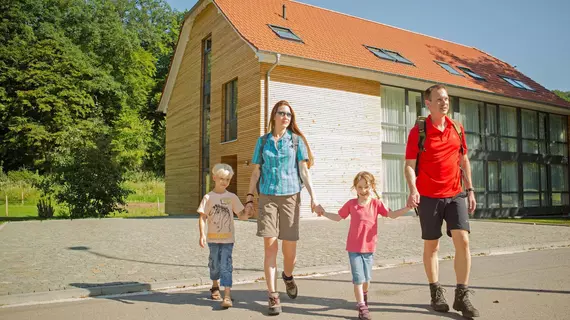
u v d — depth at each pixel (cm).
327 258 698
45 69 4084
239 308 426
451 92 1933
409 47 2133
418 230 1130
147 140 4522
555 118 2484
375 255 721
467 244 398
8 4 4081
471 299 449
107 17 4569
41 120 4025
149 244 852
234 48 1667
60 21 4441
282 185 430
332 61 1571
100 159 1670
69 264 642
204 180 1931
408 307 423
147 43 5194
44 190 1716
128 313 409
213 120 1819
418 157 420
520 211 2225
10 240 909
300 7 1984
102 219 1460
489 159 2116
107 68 4494
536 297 455
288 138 445
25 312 414
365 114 1684
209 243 455
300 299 460
